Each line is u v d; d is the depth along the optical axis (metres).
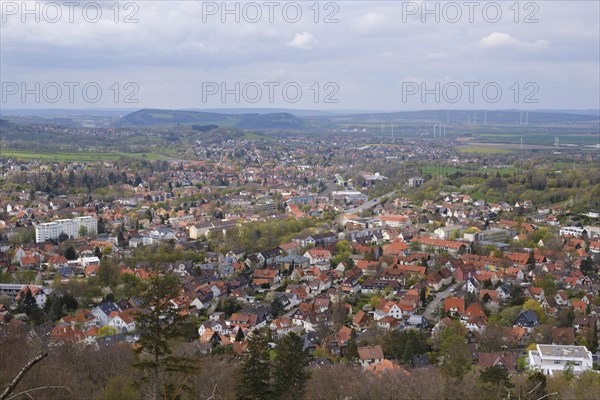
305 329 194.50
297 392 111.31
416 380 118.75
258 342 115.62
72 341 147.00
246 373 105.50
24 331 144.25
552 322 192.50
